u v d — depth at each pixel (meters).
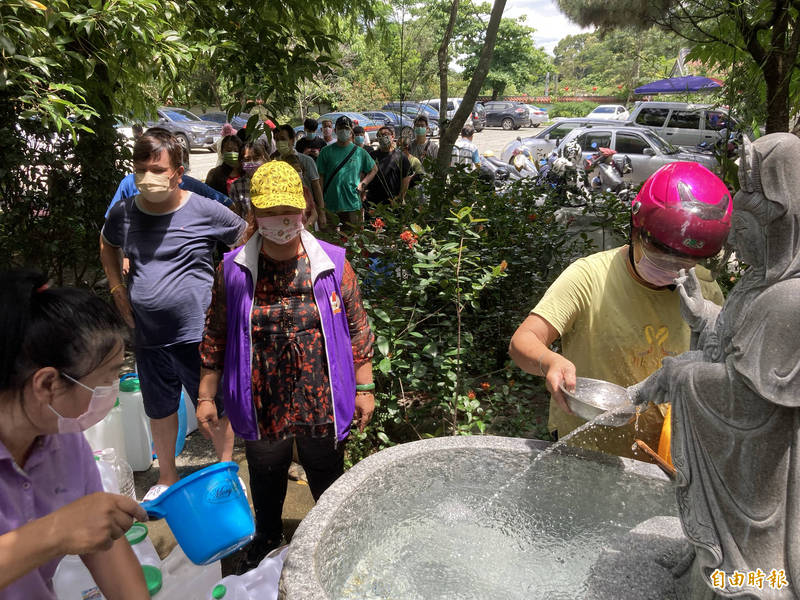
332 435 2.45
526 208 5.16
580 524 1.92
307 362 2.34
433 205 5.13
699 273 1.92
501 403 3.76
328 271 2.37
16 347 1.13
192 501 1.96
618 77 40.84
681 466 1.34
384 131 7.48
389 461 1.98
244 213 5.18
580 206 5.84
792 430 1.18
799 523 1.19
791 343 1.12
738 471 1.24
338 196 7.13
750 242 1.23
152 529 2.81
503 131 33.28
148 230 2.98
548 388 1.81
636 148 11.66
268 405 2.36
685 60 4.89
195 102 5.95
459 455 2.06
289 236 2.21
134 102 5.54
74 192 5.29
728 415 1.24
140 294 2.94
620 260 1.98
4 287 1.16
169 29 4.35
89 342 1.18
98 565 1.43
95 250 5.56
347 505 1.81
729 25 4.20
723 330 1.31
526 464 2.02
